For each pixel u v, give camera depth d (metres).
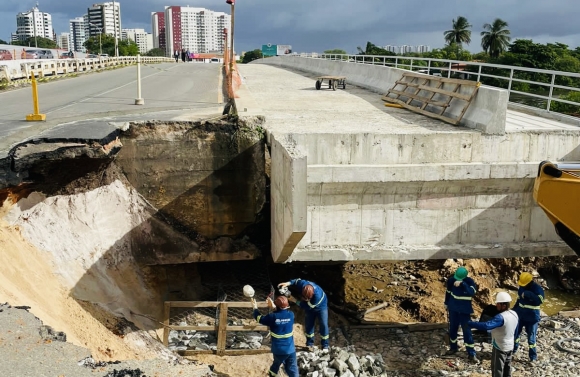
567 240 8.84
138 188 11.10
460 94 12.21
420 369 9.76
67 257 9.19
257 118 11.26
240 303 9.66
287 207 8.66
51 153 8.73
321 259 9.79
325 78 20.20
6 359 5.23
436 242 10.12
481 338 10.96
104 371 5.30
